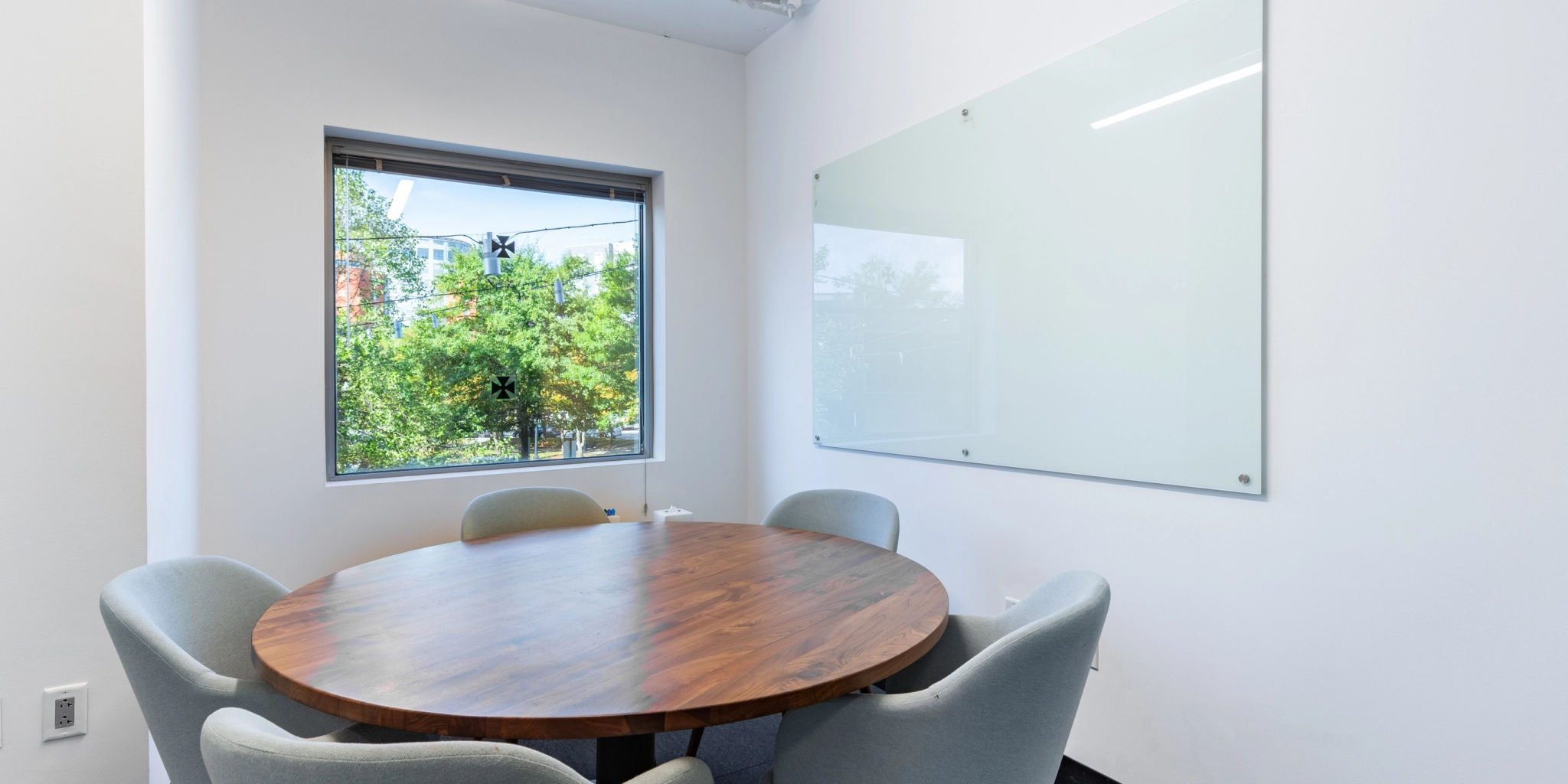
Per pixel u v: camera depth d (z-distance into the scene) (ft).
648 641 4.09
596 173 11.65
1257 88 5.38
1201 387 5.78
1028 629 3.48
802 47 10.99
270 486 9.01
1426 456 4.58
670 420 11.90
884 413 9.36
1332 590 5.05
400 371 10.42
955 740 3.53
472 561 5.94
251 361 8.89
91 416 5.47
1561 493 4.05
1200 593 5.86
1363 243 4.86
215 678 3.86
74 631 5.39
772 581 5.34
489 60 10.41
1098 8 6.61
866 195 9.62
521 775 2.49
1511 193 4.22
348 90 9.48
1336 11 4.98
